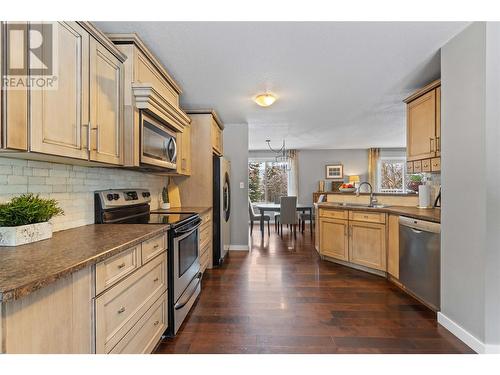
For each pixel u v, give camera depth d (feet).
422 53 7.38
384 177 27.58
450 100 6.73
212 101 11.57
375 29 6.25
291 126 16.67
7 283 2.52
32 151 3.77
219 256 12.62
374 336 6.54
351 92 10.48
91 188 6.66
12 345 2.54
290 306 8.21
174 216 8.25
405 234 9.05
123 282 4.41
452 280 6.66
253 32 6.37
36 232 4.46
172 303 6.49
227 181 14.47
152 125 7.09
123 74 6.21
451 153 6.69
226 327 6.98
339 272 11.44
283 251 15.26
